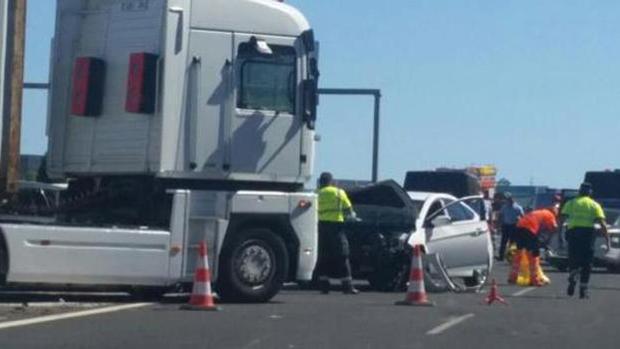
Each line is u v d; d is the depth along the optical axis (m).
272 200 23.91
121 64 23.58
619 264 42.91
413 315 22.94
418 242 29.42
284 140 23.91
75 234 22.12
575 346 19.25
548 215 34.12
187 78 23.12
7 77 24.69
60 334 18.81
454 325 21.48
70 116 24.45
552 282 35.81
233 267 23.66
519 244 34.12
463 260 30.80
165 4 22.95
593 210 28.73
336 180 33.94
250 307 23.33
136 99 22.97
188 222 23.12
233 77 23.48
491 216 49.75
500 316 23.42
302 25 24.12
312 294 27.86
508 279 35.16
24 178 29.66
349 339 19.16
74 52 24.47
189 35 23.14
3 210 23.19
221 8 23.42
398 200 30.17
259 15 23.73
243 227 23.84
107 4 23.97
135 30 23.42
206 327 20.02
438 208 30.77
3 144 24.42
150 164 22.98
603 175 50.97
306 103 24.06
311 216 24.38
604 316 24.05
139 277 22.72
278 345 18.28
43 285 22.34
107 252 22.42
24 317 20.80
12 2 24.81
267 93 23.77
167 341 18.34
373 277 29.66
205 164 23.25
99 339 18.39
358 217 29.86
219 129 23.36
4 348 17.34
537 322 22.56
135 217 23.55
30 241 21.75
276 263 24.12
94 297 24.72
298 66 24.02
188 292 25.33
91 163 24.02
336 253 28.23
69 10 24.53
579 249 28.81
